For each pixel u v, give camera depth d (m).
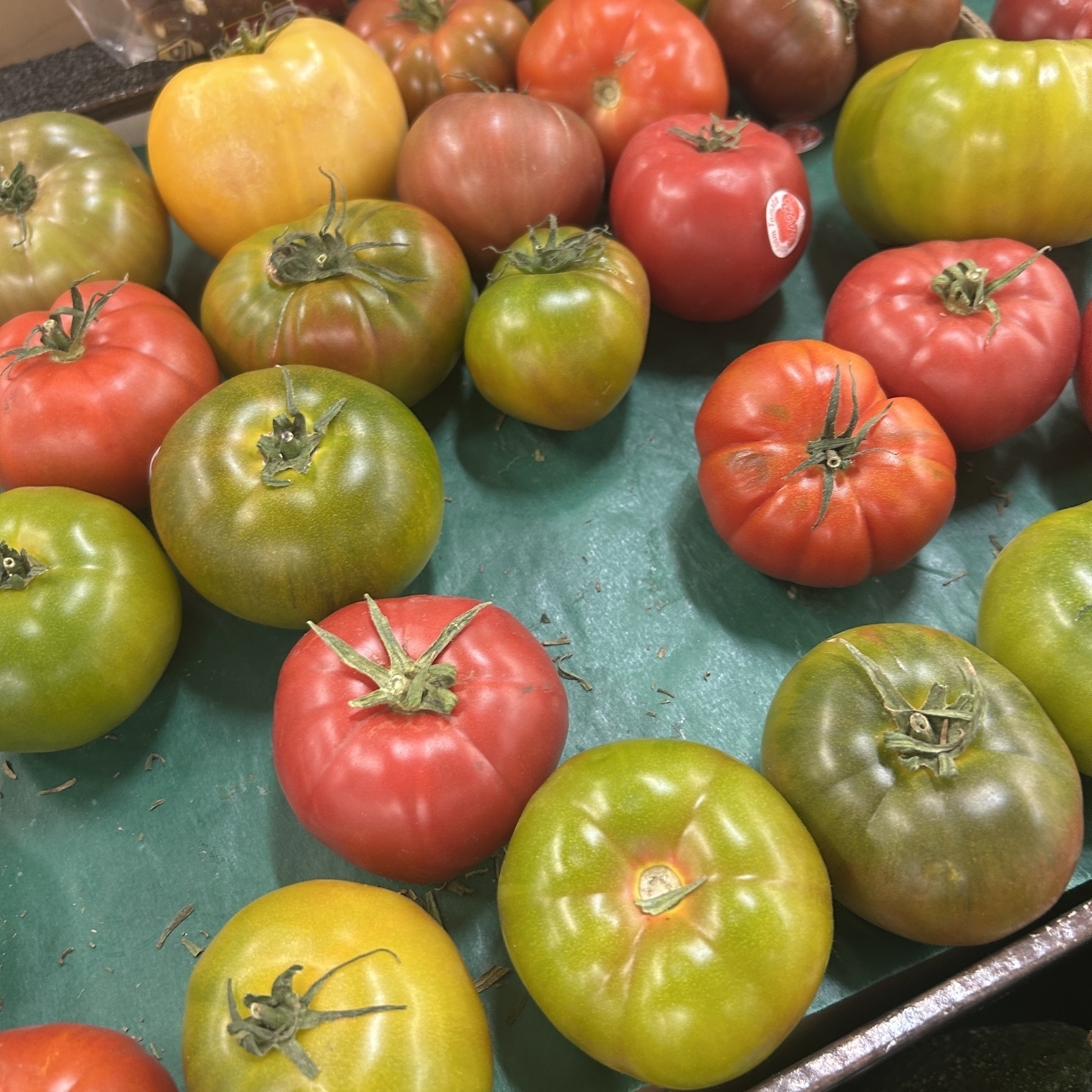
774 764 0.29
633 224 0.40
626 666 0.35
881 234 0.43
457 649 0.30
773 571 0.35
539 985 0.26
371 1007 0.25
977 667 0.29
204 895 0.32
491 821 0.29
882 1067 0.30
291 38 0.40
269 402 0.33
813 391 0.33
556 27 0.43
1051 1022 0.31
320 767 0.28
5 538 0.32
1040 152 0.37
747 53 0.45
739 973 0.24
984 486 0.39
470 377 0.42
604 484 0.39
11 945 0.32
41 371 0.34
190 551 0.32
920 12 0.44
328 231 0.36
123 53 0.48
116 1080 0.25
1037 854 0.26
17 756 0.35
